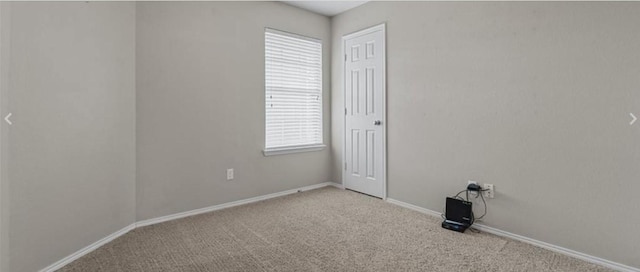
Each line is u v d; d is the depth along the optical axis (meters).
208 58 2.98
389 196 3.36
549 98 2.14
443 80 2.79
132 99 2.55
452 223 2.56
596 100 1.94
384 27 3.32
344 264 1.97
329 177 4.14
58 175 1.95
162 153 2.73
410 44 3.07
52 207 1.92
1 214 1.61
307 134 3.88
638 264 1.82
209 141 3.02
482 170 2.54
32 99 1.79
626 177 1.85
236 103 3.20
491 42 2.44
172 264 1.96
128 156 2.52
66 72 2.00
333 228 2.59
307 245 2.25
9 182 1.68
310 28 3.84
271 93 3.52
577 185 2.04
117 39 2.39
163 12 2.69
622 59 1.84
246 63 3.27
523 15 2.25
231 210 3.07
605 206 1.93
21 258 1.75
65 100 1.99
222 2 3.06
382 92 3.38
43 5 1.84
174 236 2.41
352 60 3.74
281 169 3.62
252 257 2.06
